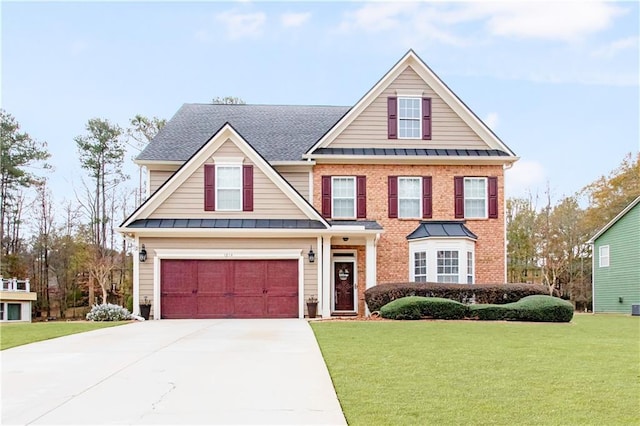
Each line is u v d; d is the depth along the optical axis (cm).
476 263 2467
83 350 1255
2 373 993
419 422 677
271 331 1623
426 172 2509
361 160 2475
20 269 4256
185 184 2262
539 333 1577
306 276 2222
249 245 2223
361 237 2334
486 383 886
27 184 4400
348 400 783
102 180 4616
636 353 1203
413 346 1284
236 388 868
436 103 2545
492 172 2517
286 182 2267
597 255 3544
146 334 1563
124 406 771
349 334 1513
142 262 2192
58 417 722
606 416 703
